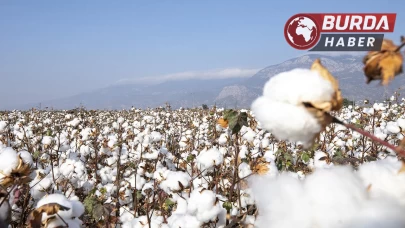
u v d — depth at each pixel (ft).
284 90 2.67
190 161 13.70
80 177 13.46
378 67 2.84
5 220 5.31
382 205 2.44
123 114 57.57
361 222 2.37
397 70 2.80
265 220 2.68
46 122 36.58
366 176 2.72
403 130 15.46
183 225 8.37
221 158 11.13
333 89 2.69
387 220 2.34
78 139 22.02
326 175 2.69
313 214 2.48
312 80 2.67
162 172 11.62
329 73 2.80
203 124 31.48
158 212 11.12
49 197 6.02
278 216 2.62
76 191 12.50
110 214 10.05
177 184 10.71
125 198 13.01
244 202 9.09
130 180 13.87
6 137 19.69
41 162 15.94
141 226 10.25
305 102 2.63
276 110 2.64
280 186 2.73
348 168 2.80
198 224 8.16
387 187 2.58
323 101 2.63
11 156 5.78
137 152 18.29
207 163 11.06
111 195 13.65
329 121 2.66
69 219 5.94
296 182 2.76
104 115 56.13
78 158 17.94
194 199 8.25
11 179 5.70
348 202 2.46
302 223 2.52
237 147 9.64
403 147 2.68
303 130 2.63
